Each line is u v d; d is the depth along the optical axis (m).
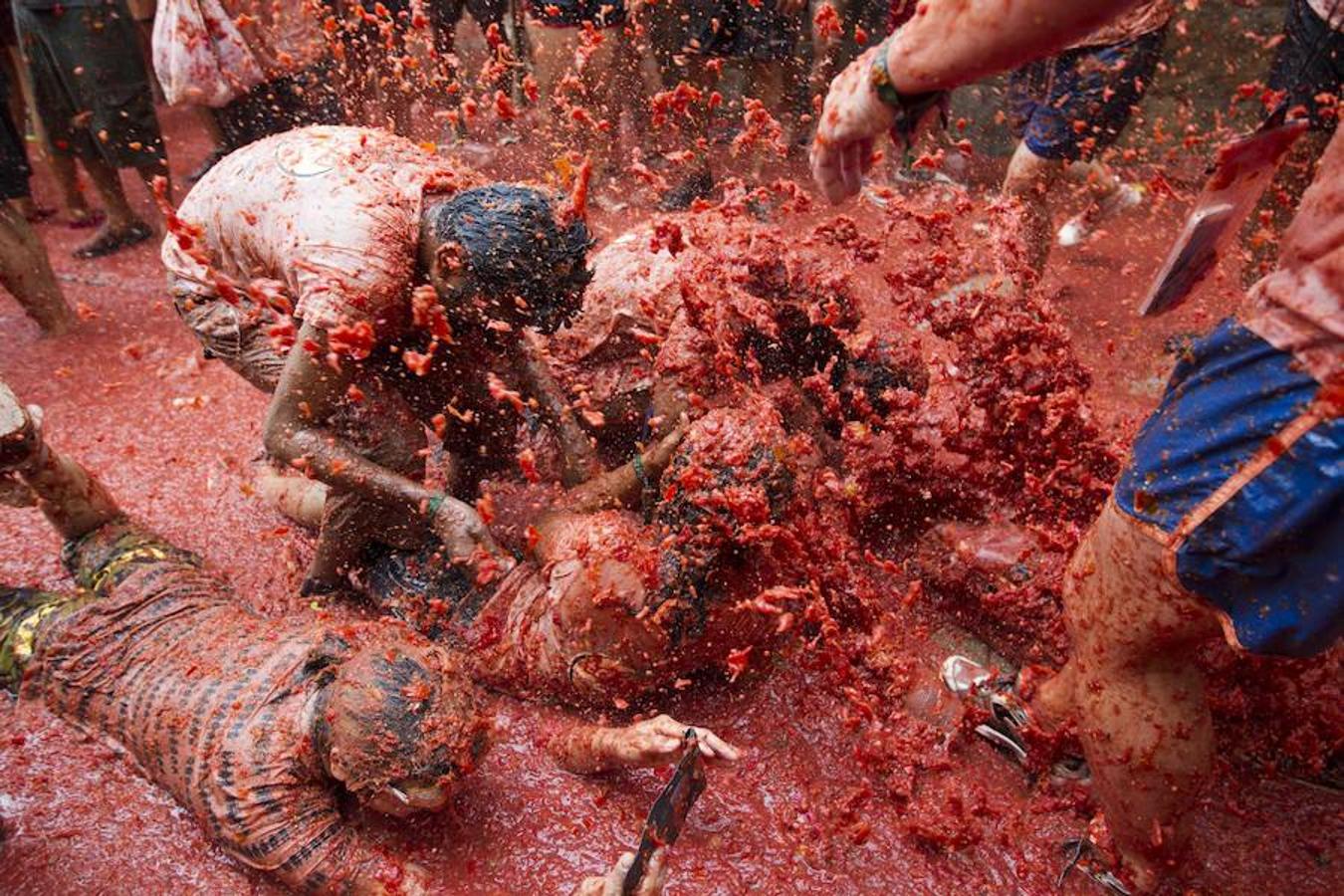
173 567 2.88
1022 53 1.84
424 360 2.57
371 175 2.69
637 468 2.89
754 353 3.13
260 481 3.75
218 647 2.63
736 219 3.18
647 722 2.46
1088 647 2.20
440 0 5.93
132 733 2.57
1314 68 3.70
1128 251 5.49
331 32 5.28
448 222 2.55
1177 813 2.24
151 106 5.51
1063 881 2.48
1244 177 2.09
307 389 2.68
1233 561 1.85
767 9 5.42
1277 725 2.76
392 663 2.36
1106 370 4.41
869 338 3.26
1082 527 3.11
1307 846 2.55
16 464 2.78
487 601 2.90
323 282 2.56
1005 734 2.72
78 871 2.51
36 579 3.40
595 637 2.57
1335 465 1.70
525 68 6.50
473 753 2.37
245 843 2.34
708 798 2.66
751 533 2.40
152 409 4.30
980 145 6.57
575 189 2.56
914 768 2.71
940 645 3.08
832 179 2.27
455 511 2.73
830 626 2.71
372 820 2.59
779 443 2.49
